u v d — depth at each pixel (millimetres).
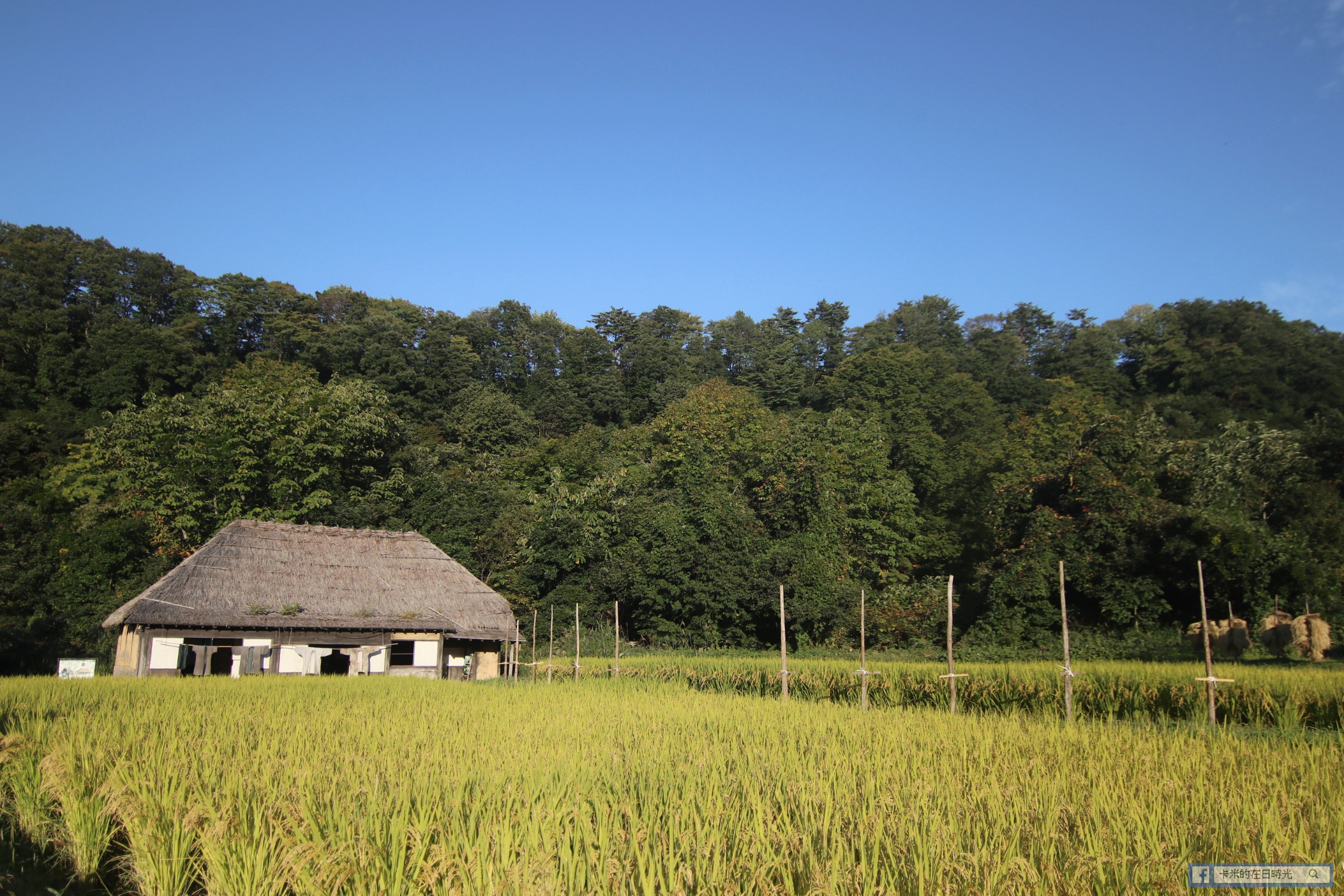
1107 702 17281
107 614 39188
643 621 41938
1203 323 83000
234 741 11742
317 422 48594
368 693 20344
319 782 8633
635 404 88500
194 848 7141
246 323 85438
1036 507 34781
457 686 23672
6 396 62750
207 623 30266
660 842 6551
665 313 111125
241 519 35844
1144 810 7527
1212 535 28500
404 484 51938
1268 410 65375
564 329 105625
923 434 61000
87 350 67188
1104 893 5797
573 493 52812
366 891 5938
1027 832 6984
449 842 6484
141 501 44875
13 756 10750
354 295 101188
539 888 5598
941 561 51219
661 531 41719
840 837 6672
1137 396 75875
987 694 18953
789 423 54406
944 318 110625
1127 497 31469
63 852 8086
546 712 15875
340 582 34906
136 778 8797
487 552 46562
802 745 11664
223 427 47062
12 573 39625
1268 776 9227
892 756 10672
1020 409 71250
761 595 37688
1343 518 33062
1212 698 15297
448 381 84062
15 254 74250
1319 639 24219
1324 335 74438
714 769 9555
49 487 52500
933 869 6062
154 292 83500
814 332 98750
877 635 36844
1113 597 29719
